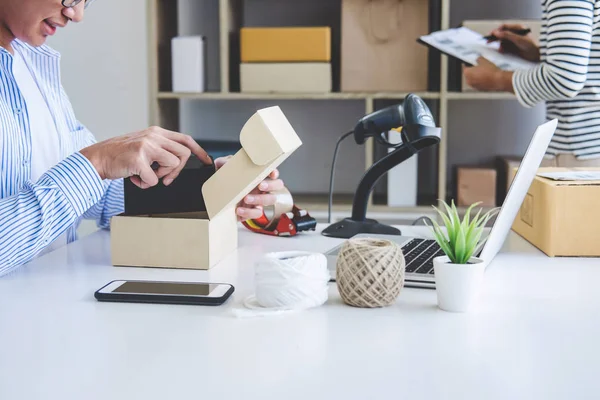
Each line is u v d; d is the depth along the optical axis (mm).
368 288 1007
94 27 3125
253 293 1096
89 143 1923
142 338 894
